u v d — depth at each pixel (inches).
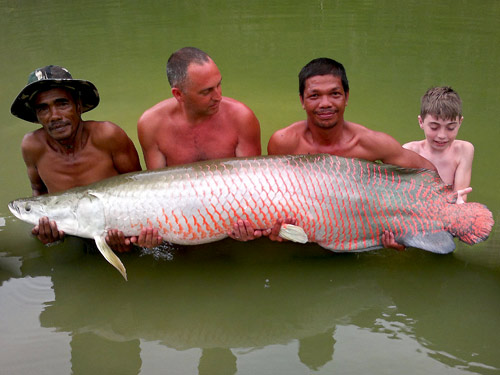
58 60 144.3
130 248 75.9
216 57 144.4
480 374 58.3
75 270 76.5
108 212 69.2
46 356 62.6
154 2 192.1
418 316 66.7
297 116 114.4
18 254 79.7
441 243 67.6
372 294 70.4
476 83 122.5
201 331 66.2
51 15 181.0
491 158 96.7
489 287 70.3
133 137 108.4
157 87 130.1
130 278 74.7
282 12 174.6
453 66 131.5
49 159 80.0
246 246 79.4
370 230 69.5
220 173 67.7
